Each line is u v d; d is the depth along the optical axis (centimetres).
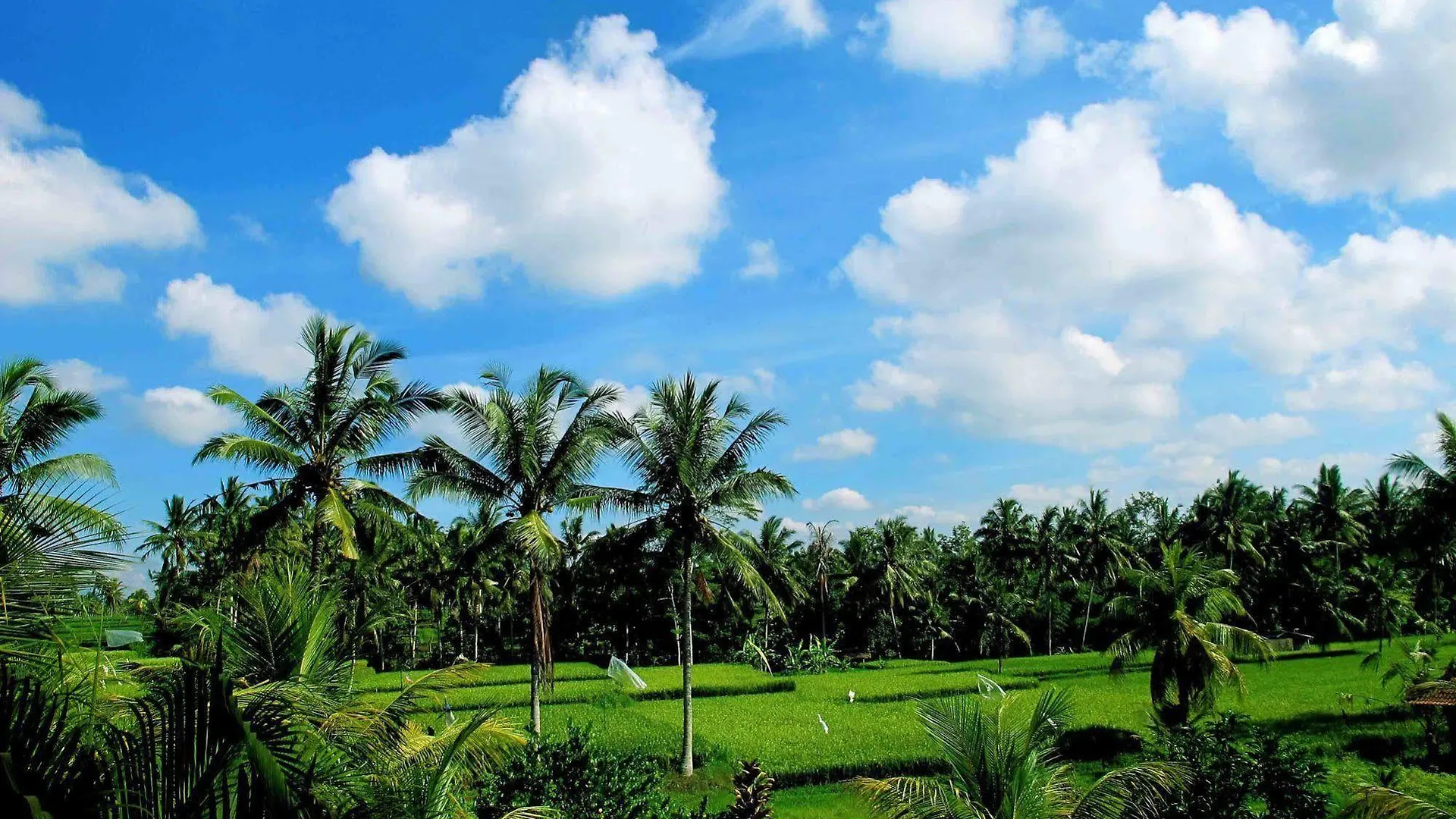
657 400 3075
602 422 3059
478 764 1355
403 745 1201
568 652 7194
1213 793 1877
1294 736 3403
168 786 657
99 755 697
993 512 8106
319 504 2619
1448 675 3150
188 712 676
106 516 738
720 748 3161
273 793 634
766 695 4947
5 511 713
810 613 7838
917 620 7756
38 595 710
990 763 1436
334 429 2717
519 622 7606
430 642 7194
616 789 1473
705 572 6219
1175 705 3412
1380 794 1551
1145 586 3525
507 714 3897
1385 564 6781
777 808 2680
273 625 1329
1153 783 1541
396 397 2791
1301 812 1936
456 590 6556
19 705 603
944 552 8925
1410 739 3309
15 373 2273
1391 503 6662
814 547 7412
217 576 4228
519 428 2997
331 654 1409
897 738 3422
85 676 878
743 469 3109
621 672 4997
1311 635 6900
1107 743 3331
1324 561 7088
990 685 4138
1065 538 8431
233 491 4450
